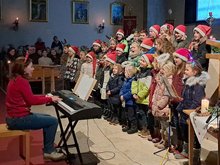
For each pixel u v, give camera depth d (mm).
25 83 3412
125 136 4496
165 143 3953
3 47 10461
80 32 11406
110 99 5012
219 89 3115
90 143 4227
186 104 3402
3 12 10438
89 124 5145
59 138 4457
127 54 5457
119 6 11727
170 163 3490
